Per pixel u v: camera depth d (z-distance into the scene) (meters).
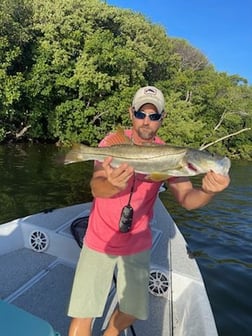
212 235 4.54
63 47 13.53
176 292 1.91
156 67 17.83
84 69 13.09
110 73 14.12
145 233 1.39
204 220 5.28
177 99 16.89
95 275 1.35
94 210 1.38
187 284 1.90
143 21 16.70
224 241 4.31
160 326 1.67
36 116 13.76
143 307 1.39
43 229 2.25
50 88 13.13
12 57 11.66
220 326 2.35
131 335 1.60
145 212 1.38
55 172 8.34
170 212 5.57
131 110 1.45
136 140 1.43
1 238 2.21
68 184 7.12
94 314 1.35
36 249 2.29
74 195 6.26
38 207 5.34
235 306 2.63
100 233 1.34
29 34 13.21
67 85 13.33
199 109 17.56
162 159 1.22
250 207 6.59
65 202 5.76
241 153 19.67
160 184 1.40
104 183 1.18
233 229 4.90
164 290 1.88
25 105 13.72
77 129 14.34
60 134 14.23
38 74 12.84
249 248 4.09
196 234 4.54
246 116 19.73
